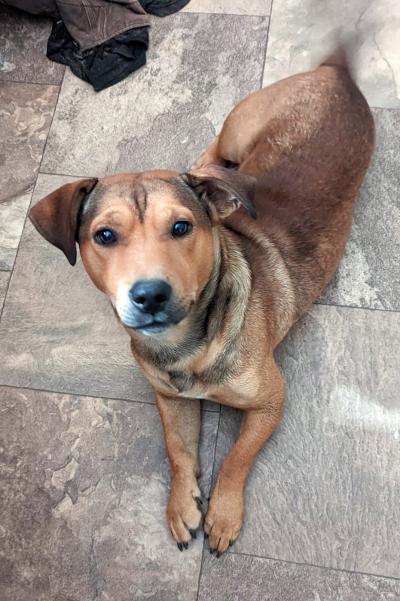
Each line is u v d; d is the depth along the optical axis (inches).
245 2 37.8
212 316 23.0
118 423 30.0
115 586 27.4
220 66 36.7
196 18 37.8
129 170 35.0
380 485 28.0
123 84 36.9
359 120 28.4
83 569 27.8
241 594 26.9
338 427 29.0
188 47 37.3
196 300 21.9
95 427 30.0
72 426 30.2
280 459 28.7
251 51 36.7
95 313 32.0
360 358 30.1
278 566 27.1
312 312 31.0
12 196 35.0
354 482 28.1
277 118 29.1
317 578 26.9
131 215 20.1
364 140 28.4
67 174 35.2
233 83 36.2
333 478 28.3
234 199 21.7
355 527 27.5
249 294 24.4
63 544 28.2
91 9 36.9
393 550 27.0
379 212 32.5
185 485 27.2
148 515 28.3
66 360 31.4
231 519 26.8
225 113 35.6
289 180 27.4
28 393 30.9
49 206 21.8
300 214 27.3
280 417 27.2
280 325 27.0
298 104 28.9
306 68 35.8
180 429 28.2
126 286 19.5
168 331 22.6
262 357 25.0
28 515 28.8
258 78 36.1
